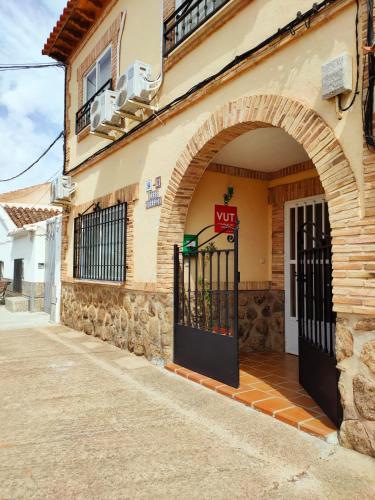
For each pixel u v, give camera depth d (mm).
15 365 5660
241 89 4258
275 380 4816
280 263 6555
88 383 4785
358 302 2910
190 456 2973
